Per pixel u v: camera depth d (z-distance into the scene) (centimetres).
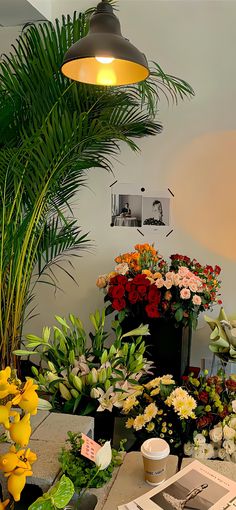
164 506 98
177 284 209
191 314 215
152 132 262
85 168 250
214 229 263
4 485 114
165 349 220
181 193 265
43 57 210
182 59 256
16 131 222
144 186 269
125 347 181
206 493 103
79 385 159
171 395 148
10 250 215
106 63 168
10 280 218
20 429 83
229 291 264
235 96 253
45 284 289
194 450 149
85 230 279
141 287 210
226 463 118
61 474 109
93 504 105
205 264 266
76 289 285
